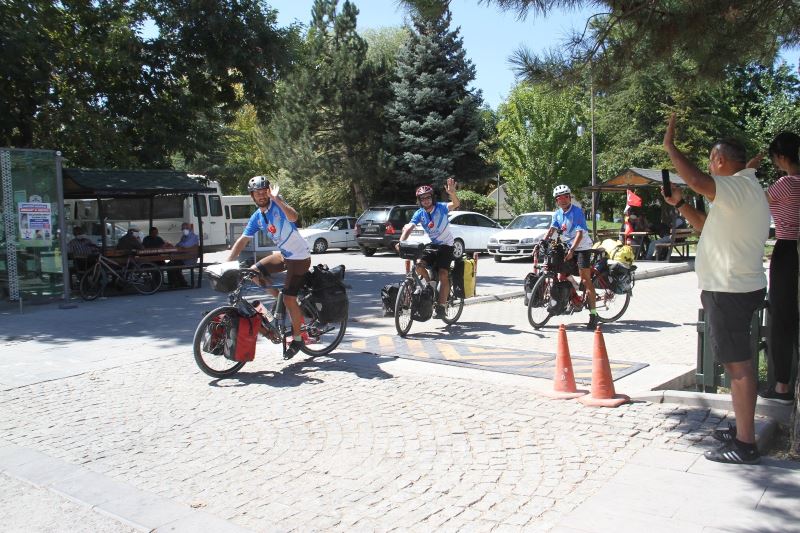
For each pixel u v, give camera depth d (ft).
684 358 25.22
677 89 24.13
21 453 16.02
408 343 27.22
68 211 67.82
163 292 48.80
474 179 101.91
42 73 48.62
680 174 13.51
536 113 128.67
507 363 23.25
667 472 13.53
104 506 13.03
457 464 14.49
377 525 11.88
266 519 12.26
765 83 100.89
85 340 29.96
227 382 21.88
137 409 19.26
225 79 58.85
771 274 16.69
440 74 96.22
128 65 53.42
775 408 16.31
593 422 16.74
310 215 130.62
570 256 29.63
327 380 21.66
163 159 59.72
